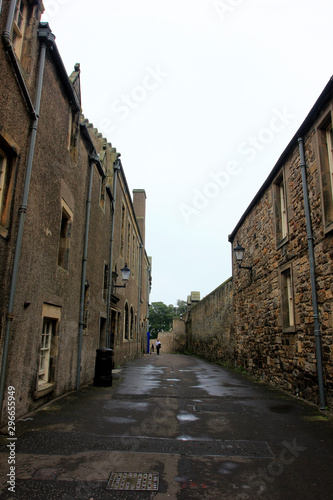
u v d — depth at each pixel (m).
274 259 10.12
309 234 7.48
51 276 6.71
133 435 4.82
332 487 3.36
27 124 5.45
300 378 7.95
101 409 6.34
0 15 4.54
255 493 3.22
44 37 5.90
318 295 7.14
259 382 10.66
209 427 5.36
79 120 8.38
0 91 4.56
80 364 8.63
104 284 12.23
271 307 10.30
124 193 17.05
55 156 6.81
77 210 8.51
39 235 6.05
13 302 4.98
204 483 3.40
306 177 7.84
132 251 21.27
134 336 23.03
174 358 25.05
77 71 8.39
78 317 8.64
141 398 7.57
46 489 3.18
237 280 15.10
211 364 19.03
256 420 5.84
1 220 4.93
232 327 15.88
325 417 6.09
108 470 3.64
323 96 6.81
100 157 11.31
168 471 3.66
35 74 5.78
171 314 70.19
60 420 5.46
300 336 8.02
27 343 5.63
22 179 5.31
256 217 12.20
